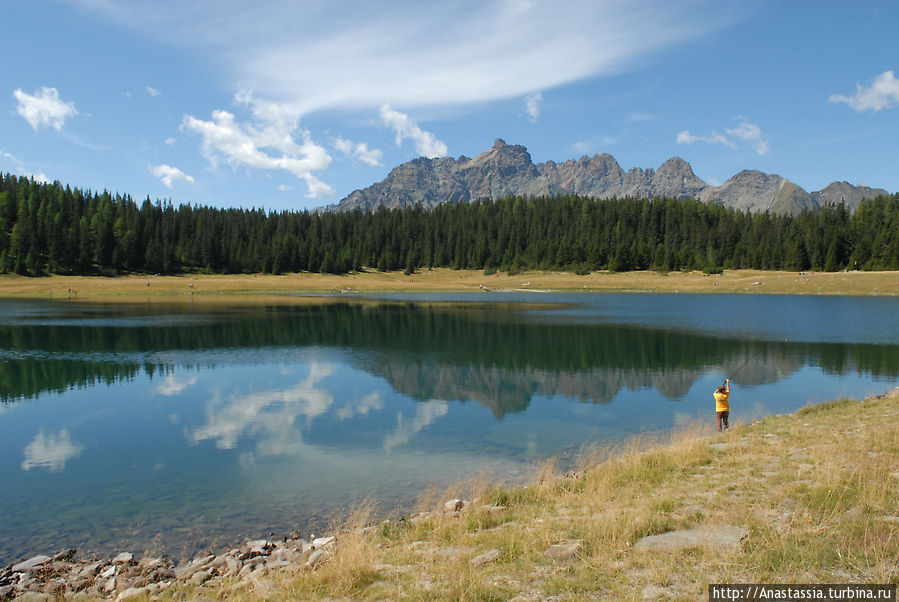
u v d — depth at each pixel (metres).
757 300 87.88
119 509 12.79
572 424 19.97
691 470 11.51
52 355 36.81
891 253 125.88
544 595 6.33
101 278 130.75
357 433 19.05
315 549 9.70
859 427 14.32
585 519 8.89
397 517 11.76
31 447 17.78
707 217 186.38
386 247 189.62
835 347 39.25
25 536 11.45
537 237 187.00
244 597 7.22
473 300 95.12
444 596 6.49
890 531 7.07
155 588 8.43
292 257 165.88
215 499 13.33
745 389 25.92
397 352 37.69
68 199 157.50
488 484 13.16
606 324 55.31
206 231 160.50
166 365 33.19
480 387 26.70
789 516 8.16
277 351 38.34
